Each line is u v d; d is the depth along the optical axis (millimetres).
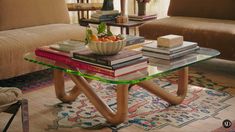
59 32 3369
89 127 2404
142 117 2535
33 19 3686
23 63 3061
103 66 2133
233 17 3689
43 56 2498
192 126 2393
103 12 4090
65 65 2334
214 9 3807
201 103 2750
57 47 2459
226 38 3168
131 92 2980
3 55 2924
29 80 3350
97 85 3137
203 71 3506
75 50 2355
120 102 2271
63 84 2744
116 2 5523
